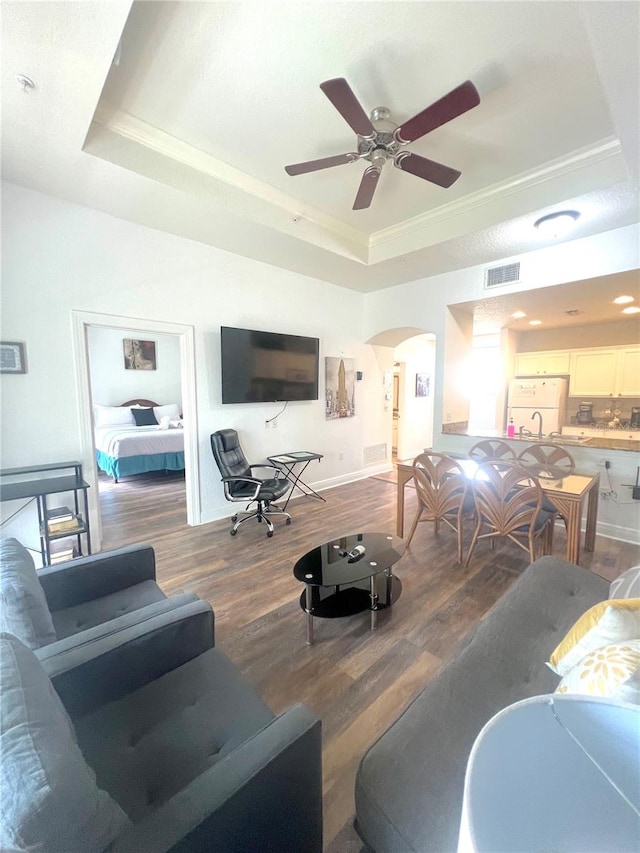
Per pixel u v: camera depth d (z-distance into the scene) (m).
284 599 2.57
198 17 1.67
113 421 6.70
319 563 2.29
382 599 2.38
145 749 1.08
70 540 3.14
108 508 4.48
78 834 0.61
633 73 1.49
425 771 0.96
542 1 1.60
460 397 4.93
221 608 2.47
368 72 1.98
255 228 3.29
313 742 0.96
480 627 1.60
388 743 1.04
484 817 0.41
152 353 7.59
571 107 2.22
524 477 2.76
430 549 3.35
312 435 5.12
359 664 1.96
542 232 3.25
